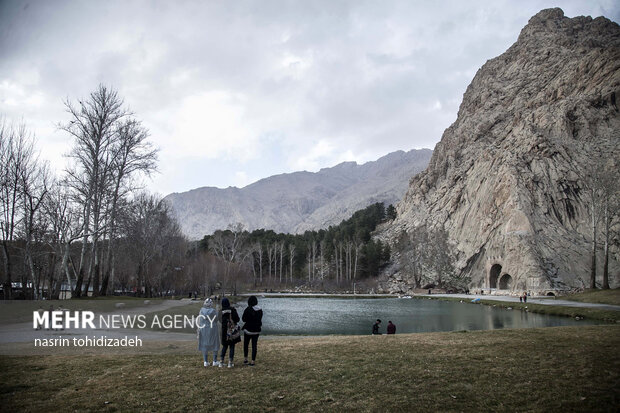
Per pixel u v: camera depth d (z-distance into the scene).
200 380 13.12
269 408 10.54
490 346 18.14
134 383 12.77
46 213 55.81
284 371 14.23
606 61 141.12
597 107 133.38
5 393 11.72
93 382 12.88
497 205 128.00
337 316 58.81
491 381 12.47
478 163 159.38
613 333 21.17
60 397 11.38
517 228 113.75
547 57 191.62
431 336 22.91
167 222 85.75
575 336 20.41
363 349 18.31
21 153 47.53
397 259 164.62
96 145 48.34
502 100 190.62
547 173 122.31
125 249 77.31
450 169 191.88
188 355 17.69
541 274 99.06
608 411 9.93
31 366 15.02
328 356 16.80
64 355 17.61
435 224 164.62
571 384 11.88
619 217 101.56
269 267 165.38
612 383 11.84
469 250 134.38
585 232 108.56
